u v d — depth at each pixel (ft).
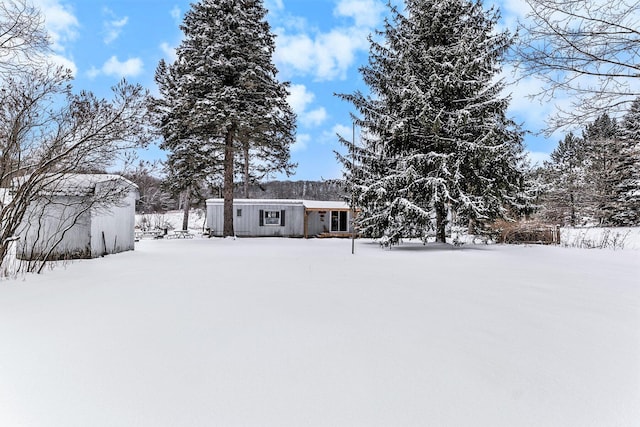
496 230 43.78
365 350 8.36
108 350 8.31
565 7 16.20
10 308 12.02
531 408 5.94
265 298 13.60
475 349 8.48
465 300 13.44
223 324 10.28
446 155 36.17
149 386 6.60
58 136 20.26
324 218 66.28
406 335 9.41
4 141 18.98
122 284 16.35
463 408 5.91
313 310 11.87
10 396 6.24
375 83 41.78
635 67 16.34
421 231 39.06
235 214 61.67
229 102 48.55
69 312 11.53
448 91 37.19
